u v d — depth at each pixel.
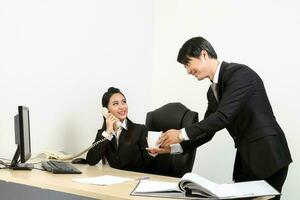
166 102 3.87
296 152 3.09
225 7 3.52
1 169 1.97
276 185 1.94
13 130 2.59
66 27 2.94
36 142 2.71
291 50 3.17
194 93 3.69
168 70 3.87
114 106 2.63
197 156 3.61
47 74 2.80
